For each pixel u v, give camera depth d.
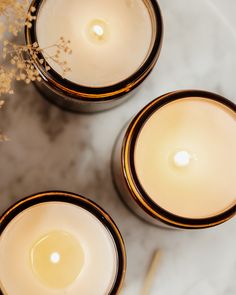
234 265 0.38
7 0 0.32
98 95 0.33
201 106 0.36
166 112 0.36
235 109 0.35
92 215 0.34
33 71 0.34
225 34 0.39
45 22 0.34
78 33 0.35
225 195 0.36
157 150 0.37
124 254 0.33
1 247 0.33
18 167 0.36
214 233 0.38
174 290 0.37
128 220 0.37
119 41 0.36
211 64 0.39
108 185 0.37
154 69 0.38
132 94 0.37
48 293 0.34
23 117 0.36
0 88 0.34
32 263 0.34
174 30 0.39
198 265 0.38
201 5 0.39
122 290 0.37
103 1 0.36
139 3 0.36
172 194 0.36
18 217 0.33
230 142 0.36
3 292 0.31
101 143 0.37
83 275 0.34
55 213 0.34
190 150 0.37
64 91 0.33
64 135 0.37
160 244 0.37
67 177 0.37
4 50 0.33
